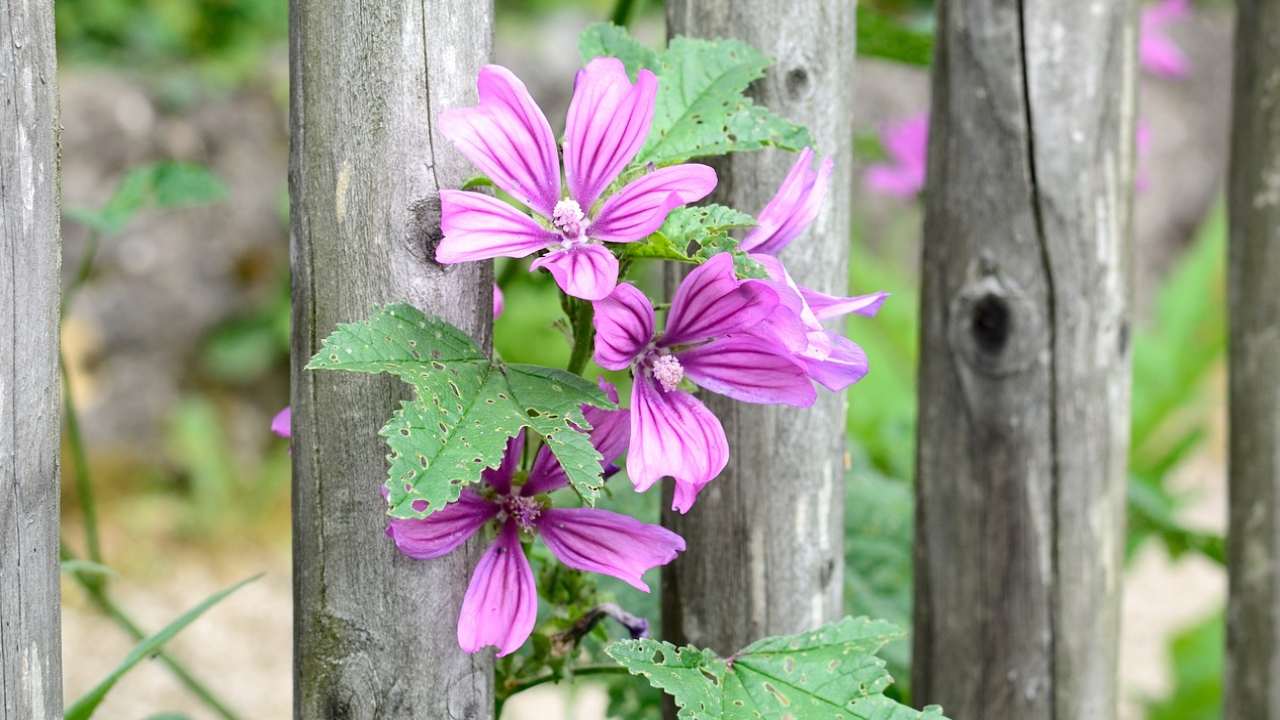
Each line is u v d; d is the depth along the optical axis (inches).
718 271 22.2
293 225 23.2
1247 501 31.6
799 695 23.2
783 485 26.2
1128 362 29.1
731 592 26.4
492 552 23.0
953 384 28.8
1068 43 27.8
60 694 23.1
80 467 31.3
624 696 28.9
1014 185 28.0
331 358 21.6
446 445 21.6
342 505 23.2
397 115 22.7
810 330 22.5
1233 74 31.3
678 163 23.8
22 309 22.3
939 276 28.7
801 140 24.0
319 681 23.5
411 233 22.8
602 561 23.0
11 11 21.9
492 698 24.1
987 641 29.1
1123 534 29.5
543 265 21.6
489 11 23.1
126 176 31.6
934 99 28.5
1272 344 31.1
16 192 22.1
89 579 31.4
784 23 25.5
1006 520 28.8
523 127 22.1
